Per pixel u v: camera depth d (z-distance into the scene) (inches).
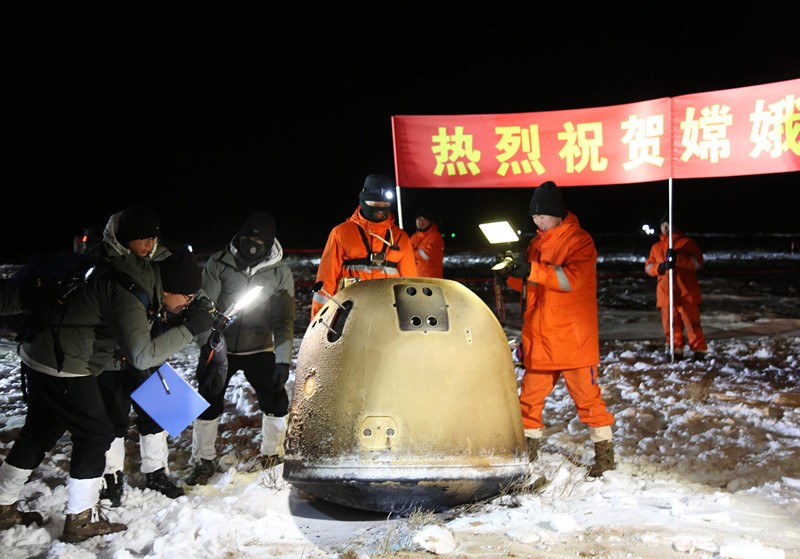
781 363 400.2
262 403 232.8
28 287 174.6
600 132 365.7
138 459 241.8
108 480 198.7
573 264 221.5
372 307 181.8
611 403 313.4
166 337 177.5
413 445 173.0
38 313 174.4
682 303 419.5
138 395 178.2
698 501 188.9
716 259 1229.1
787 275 938.7
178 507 186.4
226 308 227.1
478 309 188.4
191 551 162.1
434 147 367.2
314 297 221.8
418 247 456.1
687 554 153.8
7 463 181.5
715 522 174.1
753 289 783.7
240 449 253.8
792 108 349.1
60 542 173.3
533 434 230.7
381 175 233.5
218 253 229.9
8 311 175.6
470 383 178.5
